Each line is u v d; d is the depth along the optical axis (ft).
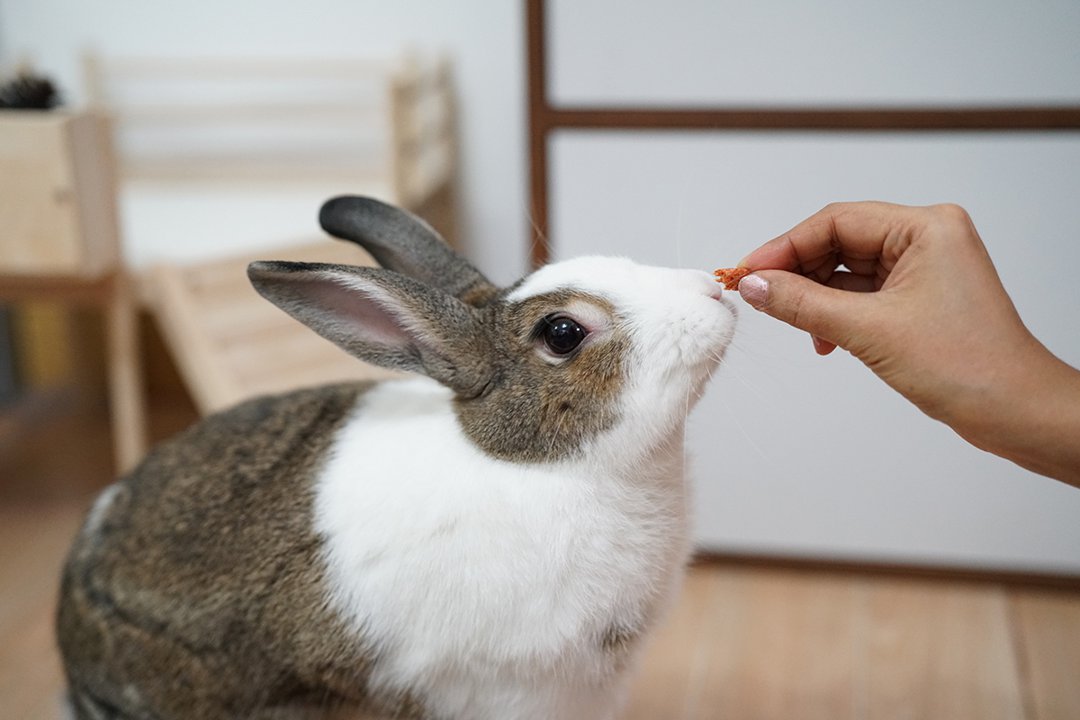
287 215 3.57
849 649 2.81
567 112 2.85
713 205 2.88
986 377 1.73
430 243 2.14
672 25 2.77
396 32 3.75
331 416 2.10
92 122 3.02
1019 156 2.73
